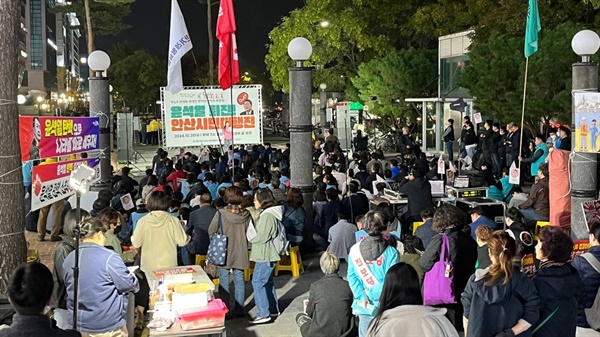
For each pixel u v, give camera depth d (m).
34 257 7.81
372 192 15.38
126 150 23.05
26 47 136.12
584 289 5.85
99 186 13.75
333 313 6.34
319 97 47.56
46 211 13.70
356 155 20.55
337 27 36.44
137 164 32.97
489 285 4.90
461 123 31.61
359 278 6.32
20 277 3.88
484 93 22.06
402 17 37.81
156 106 80.50
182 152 25.45
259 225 8.66
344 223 10.17
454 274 6.96
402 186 12.52
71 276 5.46
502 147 21.56
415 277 4.17
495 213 13.34
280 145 45.69
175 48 12.27
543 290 5.14
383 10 36.38
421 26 34.72
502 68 21.45
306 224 12.66
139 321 6.86
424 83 36.09
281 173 16.84
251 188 13.63
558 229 5.27
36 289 3.86
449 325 3.96
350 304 6.42
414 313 3.95
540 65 20.22
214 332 5.92
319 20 36.62
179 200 11.66
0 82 6.24
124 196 11.71
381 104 36.66
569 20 22.27
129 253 7.98
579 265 5.92
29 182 13.73
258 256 8.64
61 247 5.88
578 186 10.38
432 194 13.62
